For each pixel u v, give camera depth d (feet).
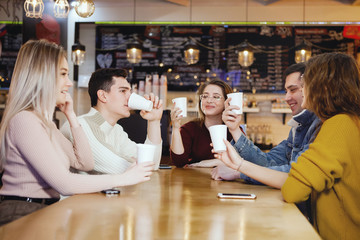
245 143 5.82
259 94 20.38
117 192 4.46
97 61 20.66
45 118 4.77
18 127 4.46
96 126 6.19
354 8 19.31
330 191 4.43
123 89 6.73
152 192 4.64
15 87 4.78
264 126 19.89
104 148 5.96
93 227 2.99
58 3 11.80
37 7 12.09
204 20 20.30
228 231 2.97
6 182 4.65
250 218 3.42
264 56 20.01
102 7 20.53
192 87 20.44
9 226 2.98
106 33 20.63
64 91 5.32
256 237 2.83
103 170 5.95
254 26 20.02
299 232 2.97
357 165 4.32
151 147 4.62
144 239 2.71
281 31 19.88
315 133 5.41
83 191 4.37
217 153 5.06
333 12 19.44
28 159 4.39
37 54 4.83
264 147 19.29
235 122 5.78
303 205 5.54
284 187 4.25
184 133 8.66
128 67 20.63
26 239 2.64
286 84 7.09
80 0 10.03
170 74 20.52
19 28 20.42
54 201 4.81
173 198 4.27
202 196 4.43
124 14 20.53
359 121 4.38
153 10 20.48
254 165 4.93
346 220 4.38
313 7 19.60
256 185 5.34
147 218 3.33
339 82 4.48
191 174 6.55
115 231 2.89
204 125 8.86
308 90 4.69
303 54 15.94
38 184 4.62
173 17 20.43
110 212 3.52
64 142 5.39
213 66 20.34
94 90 6.75
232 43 20.17
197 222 3.23
